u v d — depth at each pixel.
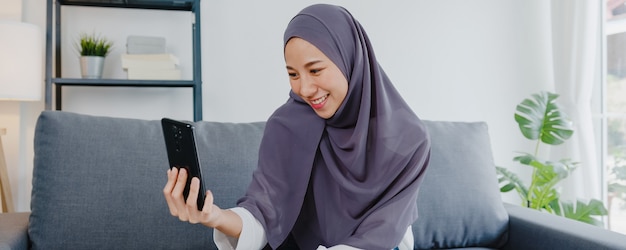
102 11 2.57
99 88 2.58
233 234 1.22
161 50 2.44
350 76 1.31
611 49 2.85
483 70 3.03
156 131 1.58
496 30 3.04
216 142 1.60
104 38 2.57
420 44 2.93
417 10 2.93
